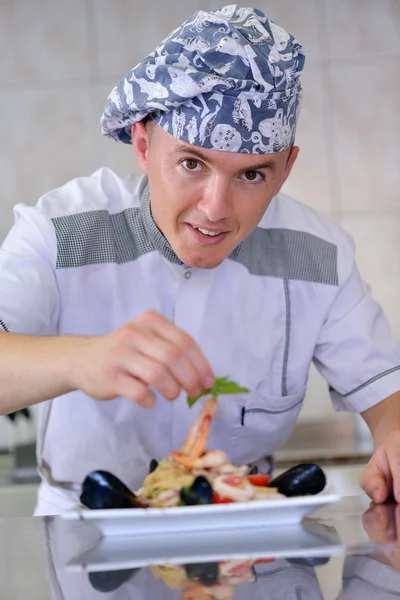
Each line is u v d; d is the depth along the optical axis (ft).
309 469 3.32
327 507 3.59
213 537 2.98
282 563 2.59
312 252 5.01
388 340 4.93
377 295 9.68
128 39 9.66
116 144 9.68
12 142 9.70
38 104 9.70
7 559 2.81
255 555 2.71
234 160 3.82
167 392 2.95
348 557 2.65
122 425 4.74
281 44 3.99
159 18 9.64
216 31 3.91
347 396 4.89
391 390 4.74
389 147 9.64
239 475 3.22
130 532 3.08
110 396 3.09
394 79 9.62
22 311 4.29
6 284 4.30
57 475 4.87
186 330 4.77
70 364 3.29
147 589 2.37
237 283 4.83
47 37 9.68
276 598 2.23
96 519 2.98
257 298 4.89
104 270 4.71
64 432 4.79
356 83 9.64
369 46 9.62
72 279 4.63
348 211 9.68
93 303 4.71
